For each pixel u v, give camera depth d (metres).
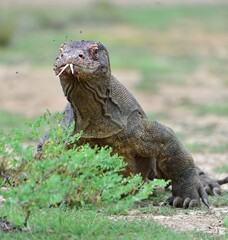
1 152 14.70
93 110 18.00
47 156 14.82
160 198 20.11
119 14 94.69
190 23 90.12
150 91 48.47
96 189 14.25
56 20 85.88
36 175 14.12
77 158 14.16
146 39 76.50
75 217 16.25
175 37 78.81
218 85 52.19
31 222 15.73
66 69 16.77
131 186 14.62
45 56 62.03
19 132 14.98
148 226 15.91
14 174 14.68
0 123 36.41
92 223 15.66
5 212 16.38
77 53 16.80
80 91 17.55
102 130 18.27
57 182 13.77
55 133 15.50
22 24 81.81
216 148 30.50
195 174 19.45
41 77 49.91
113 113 18.30
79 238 14.73
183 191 19.31
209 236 15.38
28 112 40.78
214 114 41.50
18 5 103.00
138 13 98.00
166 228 15.85
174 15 97.44
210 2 114.81
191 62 62.72
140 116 18.88
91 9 95.94
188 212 18.44
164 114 40.97
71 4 107.44
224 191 21.66
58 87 47.34
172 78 53.62
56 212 16.61
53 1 111.25
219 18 95.81
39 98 44.50
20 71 52.19
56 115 15.98
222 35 81.19
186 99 46.31
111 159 14.72
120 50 68.25
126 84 50.47
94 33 78.06
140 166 19.30
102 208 17.58
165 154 19.12
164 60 63.19
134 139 18.58
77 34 76.31
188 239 15.02
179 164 19.28
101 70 17.38
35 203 13.91
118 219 16.39
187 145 30.64
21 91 45.94
